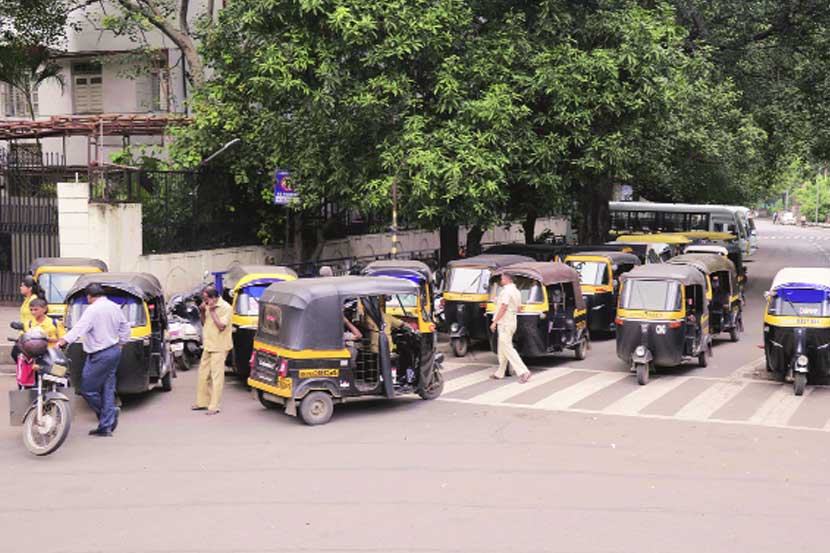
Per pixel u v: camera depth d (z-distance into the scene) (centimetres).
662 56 2319
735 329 2167
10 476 1009
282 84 2098
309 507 900
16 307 2308
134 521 859
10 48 2962
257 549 786
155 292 1465
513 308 1639
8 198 2345
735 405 1438
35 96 3444
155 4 2848
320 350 1285
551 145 2255
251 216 2764
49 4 2958
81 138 3378
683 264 1919
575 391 1546
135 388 1355
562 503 920
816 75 3341
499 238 4459
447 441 1175
